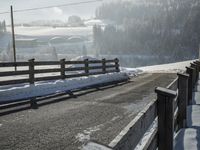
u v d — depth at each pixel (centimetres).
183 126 679
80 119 823
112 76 2166
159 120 396
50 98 1233
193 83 1213
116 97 1259
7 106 1034
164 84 1817
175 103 627
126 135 245
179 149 532
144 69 4484
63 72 1656
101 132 686
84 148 178
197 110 858
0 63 1190
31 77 1363
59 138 638
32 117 851
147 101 1138
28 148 574
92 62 2020
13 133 679
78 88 1611
